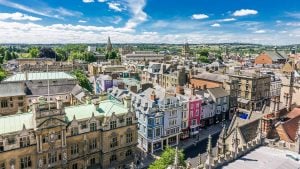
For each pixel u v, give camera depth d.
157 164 61.16
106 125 74.44
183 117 105.00
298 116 63.38
